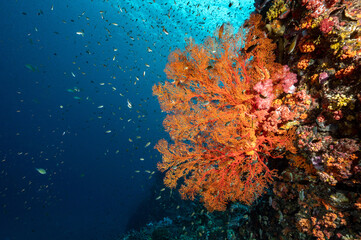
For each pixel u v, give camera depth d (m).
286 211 3.08
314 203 2.63
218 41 3.38
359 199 2.11
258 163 3.28
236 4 26.73
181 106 3.73
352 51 2.19
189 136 3.68
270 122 2.91
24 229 39.84
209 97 3.58
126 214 41.31
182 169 3.79
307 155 2.60
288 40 3.09
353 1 2.33
